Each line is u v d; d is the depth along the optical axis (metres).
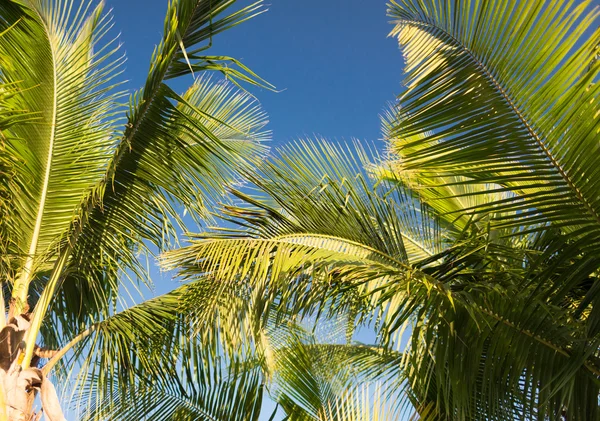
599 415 3.07
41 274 5.30
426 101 2.99
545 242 3.64
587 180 2.65
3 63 3.98
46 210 4.31
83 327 5.09
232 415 5.09
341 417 5.48
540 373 3.15
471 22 2.90
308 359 6.05
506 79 2.75
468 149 2.86
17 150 4.00
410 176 4.30
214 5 3.26
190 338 5.02
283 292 3.71
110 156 4.27
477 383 3.60
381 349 5.68
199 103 5.27
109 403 4.96
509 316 3.28
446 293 3.08
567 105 2.58
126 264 4.38
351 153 3.92
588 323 3.05
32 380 4.01
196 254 4.00
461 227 4.97
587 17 2.54
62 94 4.19
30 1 4.00
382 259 3.61
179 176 4.00
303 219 3.85
